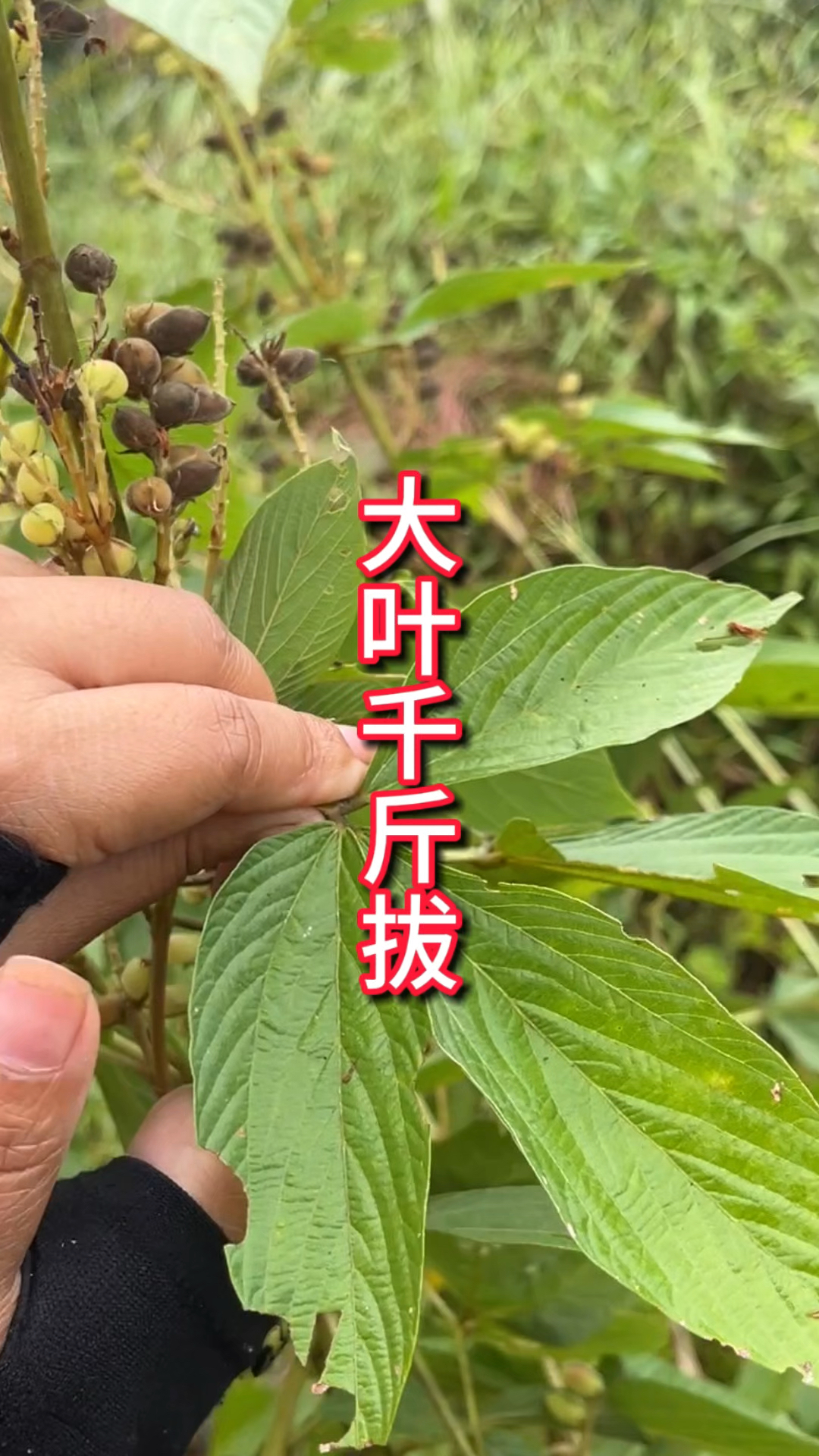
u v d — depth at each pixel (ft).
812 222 3.42
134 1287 0.97
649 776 2.48
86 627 0.93
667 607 0.91
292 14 1.63
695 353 3.37
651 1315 1.29
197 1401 1.04
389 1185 0.80
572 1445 1.53
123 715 0.89
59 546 0.99
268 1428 1.49
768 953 2.87
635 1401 1.29
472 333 3.55
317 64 1.91
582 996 0.84
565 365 3.44
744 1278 0.77
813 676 1.50
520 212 3.77
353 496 0.99
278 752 0.94
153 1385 0.99
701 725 3.00
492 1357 1.41
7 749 0.87
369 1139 0.81
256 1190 0.80
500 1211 1.13
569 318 3.42
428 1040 0.85
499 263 3.46
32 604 0.93
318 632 1.05
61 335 0.96
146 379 0.96
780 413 3.22
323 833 0.93
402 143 3.92
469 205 3.79
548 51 4.16
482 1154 1.28
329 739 0.98
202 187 3.54
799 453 3.18
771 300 3.26
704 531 3.25
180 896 1.38
